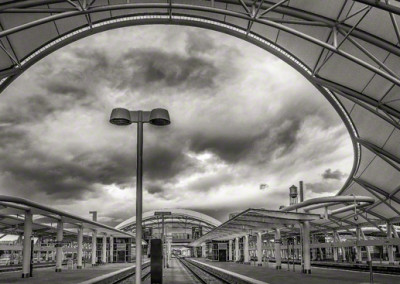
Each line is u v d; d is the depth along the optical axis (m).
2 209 39.06
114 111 15.14
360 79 28.80
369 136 35.47
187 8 21.83
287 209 45.38
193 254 161.75
